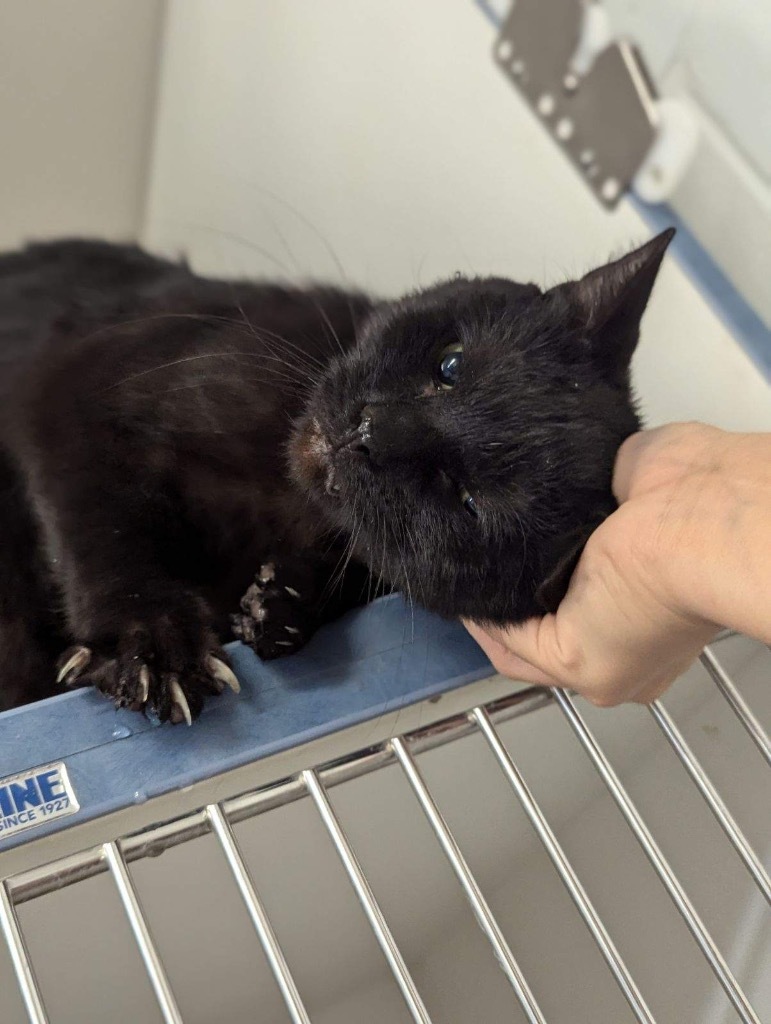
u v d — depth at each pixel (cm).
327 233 43
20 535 30
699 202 30
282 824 28
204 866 28
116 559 27
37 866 19
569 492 25
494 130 35
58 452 28
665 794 29
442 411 26
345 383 28
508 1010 30
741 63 28
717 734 29
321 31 40
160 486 29
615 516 20
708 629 20
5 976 27
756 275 29
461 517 25
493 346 27
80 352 30
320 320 32
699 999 26
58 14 42
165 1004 18
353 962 32
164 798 21
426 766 29
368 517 26
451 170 37
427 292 30
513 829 31
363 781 28
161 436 29
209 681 23
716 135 29
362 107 39
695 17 29
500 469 25
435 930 32
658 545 18
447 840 21
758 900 26
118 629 25
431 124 37
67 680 25
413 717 24
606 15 31
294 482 29
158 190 49
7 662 29
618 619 20
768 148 28
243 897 20
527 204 35
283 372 30
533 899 31
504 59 34
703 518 18
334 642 25
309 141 42
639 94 30
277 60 42
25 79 43
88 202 48
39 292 36
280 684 24
